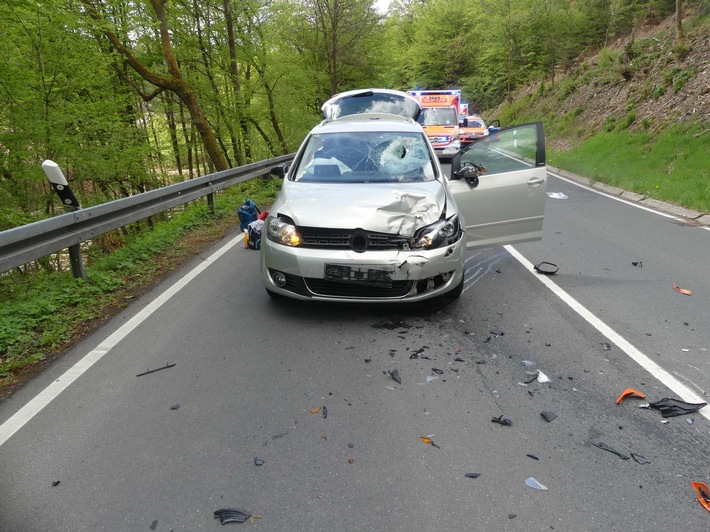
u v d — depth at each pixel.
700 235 8.03
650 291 5.48
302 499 2.51
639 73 19.23
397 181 5.20
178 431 3.07
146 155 15.40
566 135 21.84
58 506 2.48
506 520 2.36
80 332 4.62
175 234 8.45
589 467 2.72
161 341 4.34
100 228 6.16
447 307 5.02
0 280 8.56
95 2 12.83
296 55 25.62
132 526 2.36
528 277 6.00
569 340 4.29
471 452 2.85
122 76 15.39
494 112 39.94
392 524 2.34
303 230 4.44
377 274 4.32
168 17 16.52
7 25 9.07
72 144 11.03
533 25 28.95
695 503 2.46
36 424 3.16
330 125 6.30
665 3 22.28
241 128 20.05
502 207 5.78
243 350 4.14
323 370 3.79
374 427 3.09
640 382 3.61
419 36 47.62
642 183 12.23
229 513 2.42
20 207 10.71
